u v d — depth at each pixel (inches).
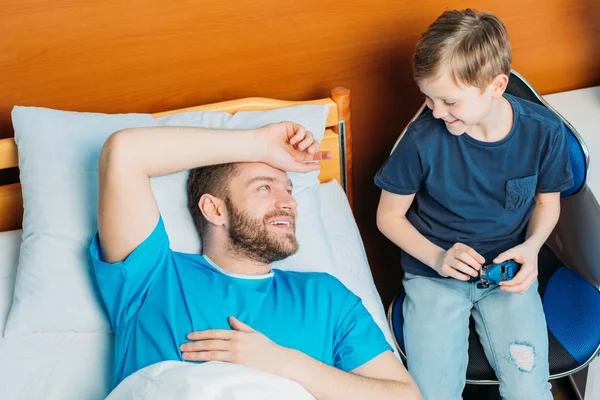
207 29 67.7
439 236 65.5
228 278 55.4
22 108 61.1
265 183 57.2
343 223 68.4
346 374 51.3
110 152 52.6
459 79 55.5
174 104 70.8
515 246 62.9
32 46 64.7
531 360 60.3
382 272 87.5
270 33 69.5
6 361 56.4
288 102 68.2
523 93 65.3
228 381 47.3
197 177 58.2
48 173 59.5
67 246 58.3
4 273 61.9
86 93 68.1
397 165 63.3
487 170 62.1
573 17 75.7
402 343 64.2
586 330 62.5
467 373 62.9
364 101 75.5
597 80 79.6
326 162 71.5
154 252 54.2
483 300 64.1
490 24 56.6
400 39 72.9
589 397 73.6
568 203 70.1
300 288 55.7
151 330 52.1
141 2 65.0
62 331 58.6
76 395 54.7
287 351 50.6
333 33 71.0
